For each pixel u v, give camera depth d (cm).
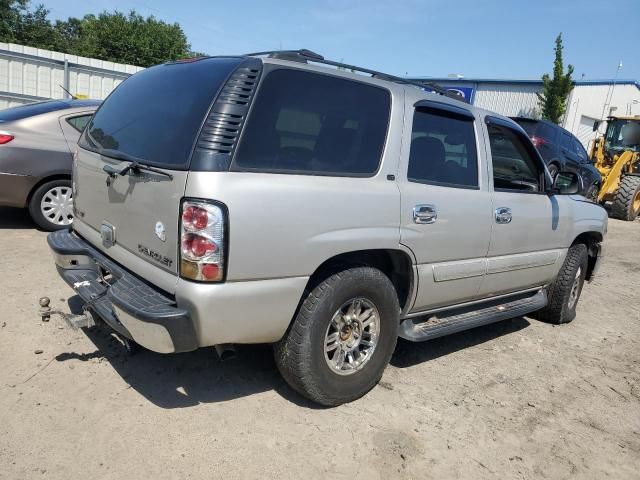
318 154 299
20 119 609
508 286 452
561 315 543
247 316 275
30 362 344
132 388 327
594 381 427
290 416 318
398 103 341
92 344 374
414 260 349
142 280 293
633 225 1388
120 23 4231
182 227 259
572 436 341
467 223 381
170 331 257
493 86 2981
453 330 395
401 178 338
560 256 504
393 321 348
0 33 3934
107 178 318
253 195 266
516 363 443
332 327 321
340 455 290
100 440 278
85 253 345
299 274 287
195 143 263
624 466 316
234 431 297
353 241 306
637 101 3388
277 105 284
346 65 329
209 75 292
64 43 4434
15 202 608
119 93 375
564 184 478
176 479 257
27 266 512
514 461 307
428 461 296
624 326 577
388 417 332
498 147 423
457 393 376
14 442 269
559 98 2623
